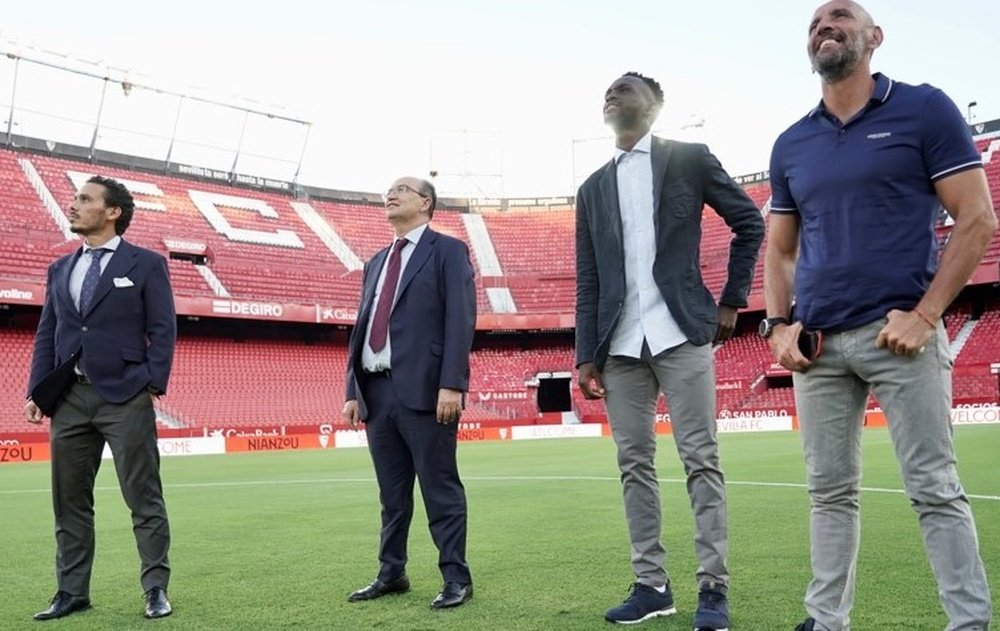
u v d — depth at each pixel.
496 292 41.25
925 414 2.71
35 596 4.36
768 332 3.14
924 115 2.78
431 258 4.27
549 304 40.94
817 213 2.96
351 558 5.26
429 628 3.47
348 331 37.81
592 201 3.93
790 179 3.09
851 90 2.92
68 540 4.01
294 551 5.59
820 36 2.90
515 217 45.81
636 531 3.69
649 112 3.80
